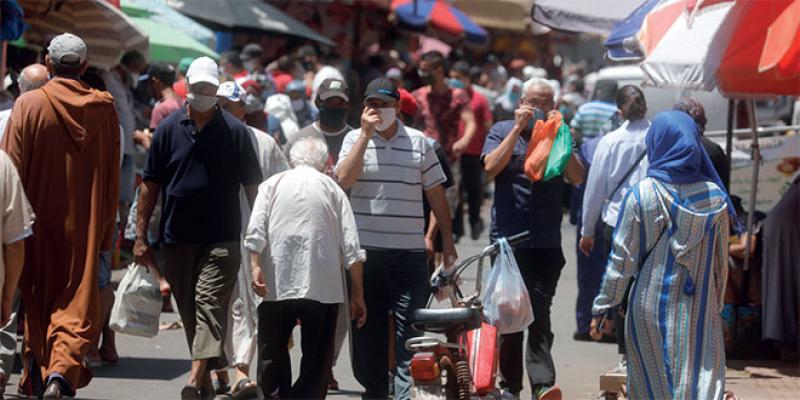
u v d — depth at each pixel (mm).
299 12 48906
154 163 17844
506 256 17047
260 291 16297
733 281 22359
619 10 24062
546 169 17953
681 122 14852
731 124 22469
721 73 19062
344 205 16641
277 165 18578
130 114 27219
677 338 14648
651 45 19609
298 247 16344
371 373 17781
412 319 15422
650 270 14797
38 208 16953
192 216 17641
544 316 18266
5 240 16047
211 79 17500
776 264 21625
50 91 17078
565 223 46188
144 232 18078
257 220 16359
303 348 16703
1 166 16047
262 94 34281
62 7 26438
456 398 15102
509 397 17078
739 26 18781
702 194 14711
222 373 18688
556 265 18391
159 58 31203
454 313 15188
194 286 17891
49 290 16984
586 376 20781
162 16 34438
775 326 21609
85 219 17109
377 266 17516
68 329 16719
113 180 17469
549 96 18344
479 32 54344
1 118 19062
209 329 17391
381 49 51812
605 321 15211
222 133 17812
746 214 23969
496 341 15969
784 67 19219
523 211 18234
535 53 73500
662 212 14703
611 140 19812
